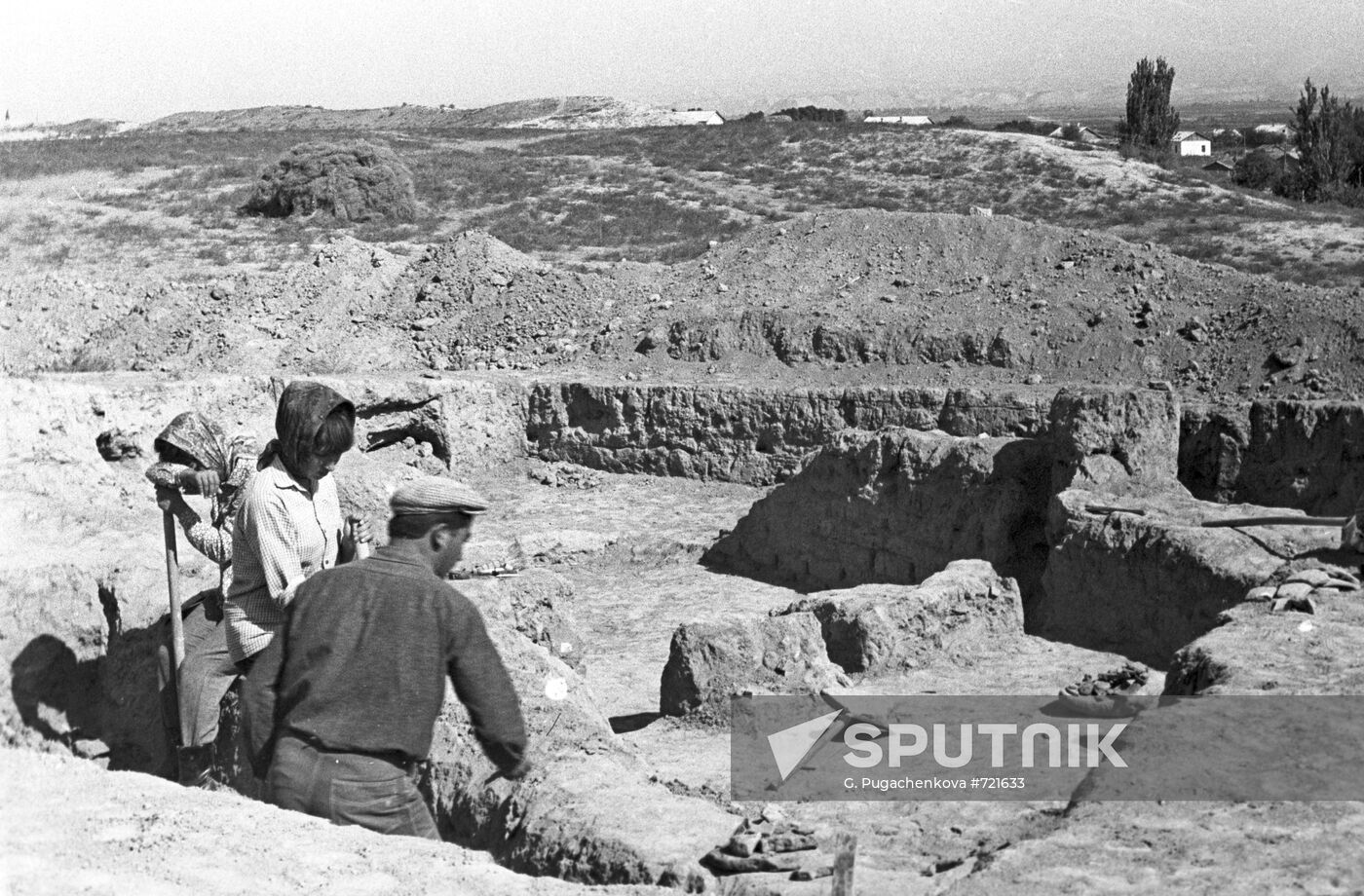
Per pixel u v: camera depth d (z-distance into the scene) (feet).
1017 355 57.36
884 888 15.20
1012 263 63.82
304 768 15.30
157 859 13.73
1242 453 46.34
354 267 74.79
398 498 15.58
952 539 45.93
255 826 14.80
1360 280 76.95
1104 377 54.95
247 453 23.67
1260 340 52.90
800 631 31.32
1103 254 62.18
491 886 13.60
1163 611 36.06
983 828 19.76
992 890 13.64
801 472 50.93
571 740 21.49
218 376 57.93
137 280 85.81
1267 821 15.10
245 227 106.22
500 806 19.60
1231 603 34.04
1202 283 58.13
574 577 51.16
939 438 47.44
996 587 36.52
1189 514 38.29
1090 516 39.09
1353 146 141.69
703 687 30.55
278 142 162.71
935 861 17.61
